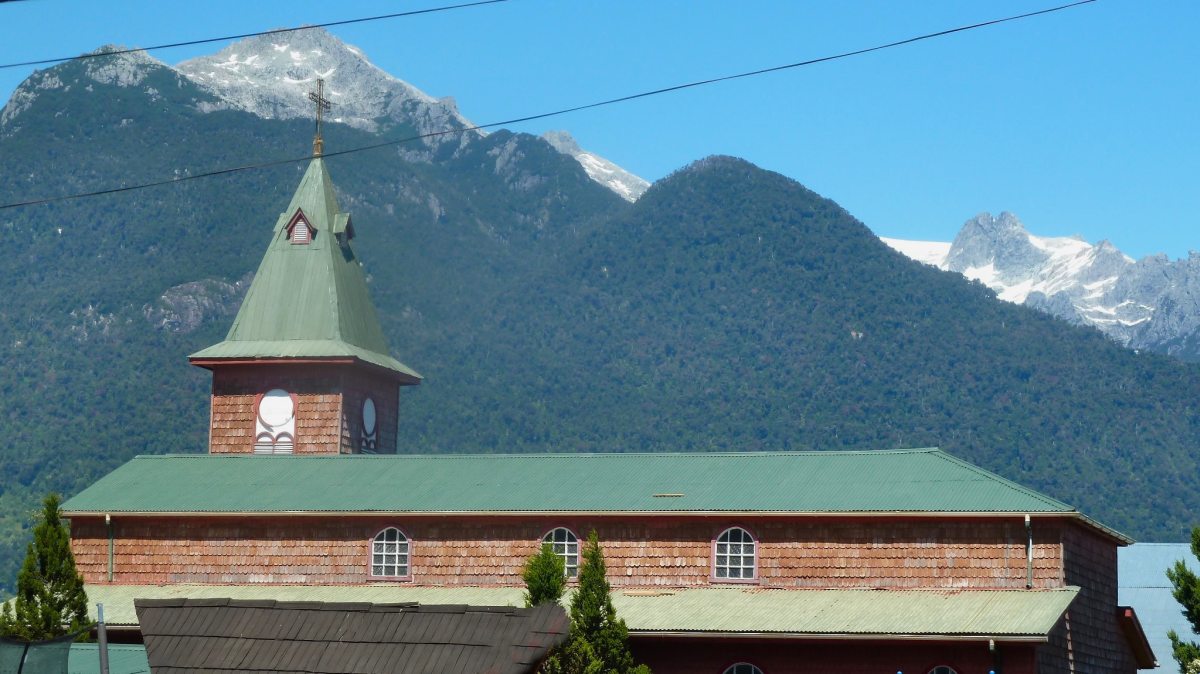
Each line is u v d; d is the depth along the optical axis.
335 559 64.25
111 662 49.34
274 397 74.00
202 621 29.28
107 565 66.44
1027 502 57.38
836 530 59.19
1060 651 56.16
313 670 28.17
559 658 45.66
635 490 62.59
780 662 55.69
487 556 62.56
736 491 61.38
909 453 62.56
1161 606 89.31
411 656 28.08
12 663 28.92
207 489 67.50
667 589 60.28
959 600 56.47
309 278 75.88
